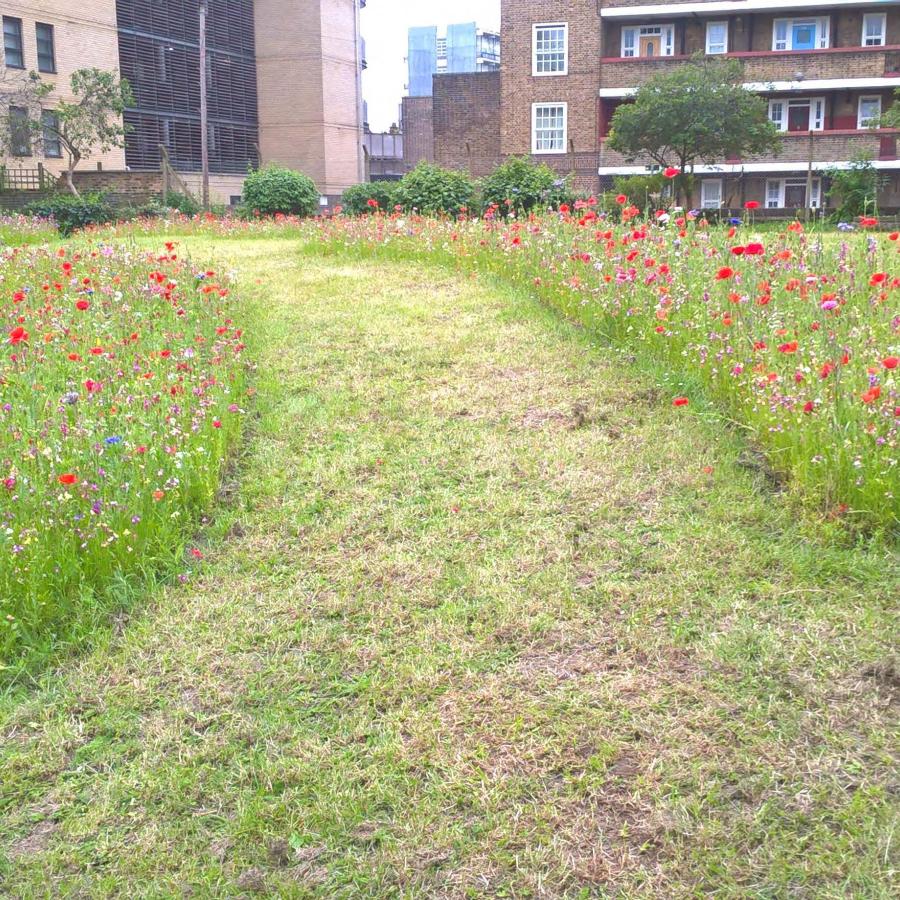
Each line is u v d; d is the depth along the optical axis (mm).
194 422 5449
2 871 2773
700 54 29703
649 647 3602
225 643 3848
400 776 3047
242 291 10156
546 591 4043
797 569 4023
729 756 3021
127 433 5125
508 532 4590
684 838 2725
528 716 3277
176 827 2906
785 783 2891
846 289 6891
